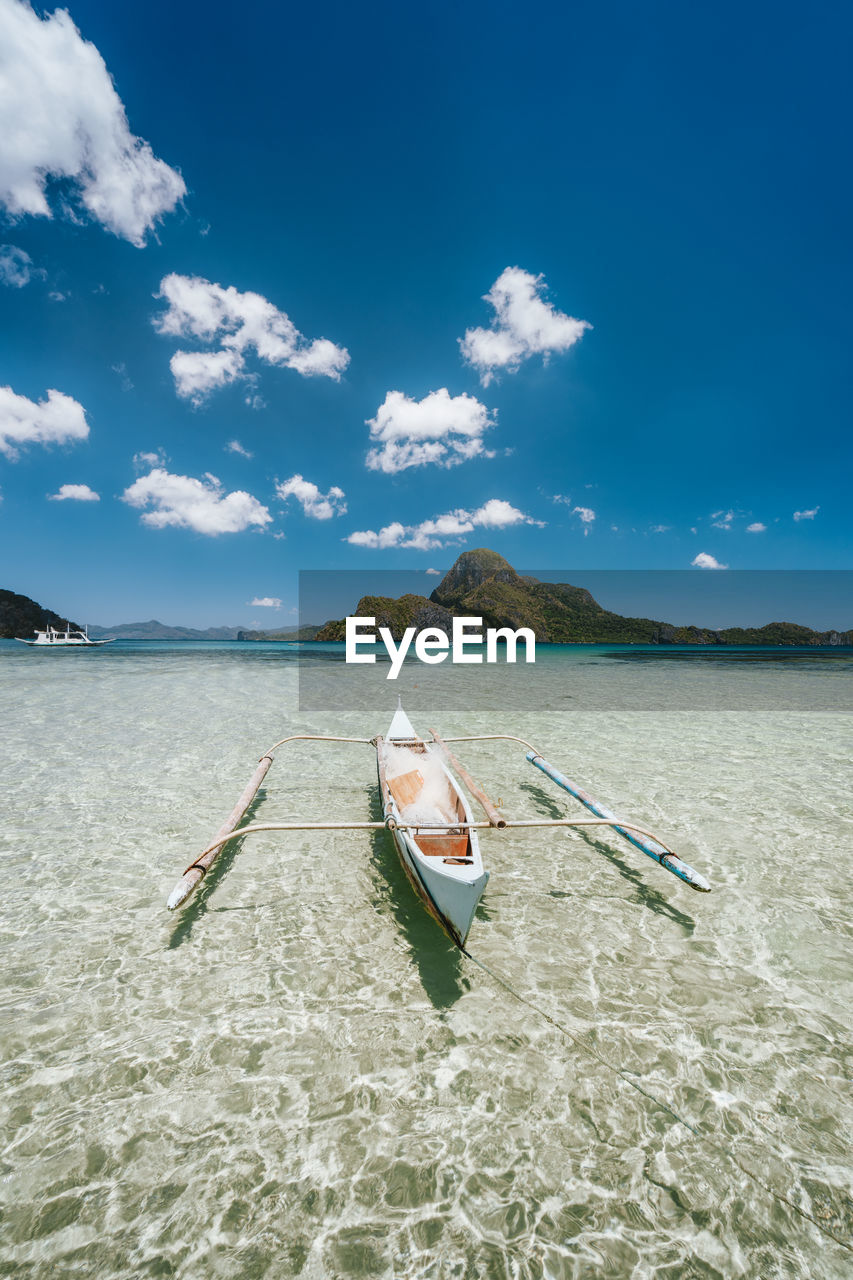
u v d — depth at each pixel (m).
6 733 11.55
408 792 6.66
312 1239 2.25
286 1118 2.80
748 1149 2.66
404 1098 2.92
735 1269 2.16
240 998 3.69
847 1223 2.33
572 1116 2.82
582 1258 2.18
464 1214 2.35
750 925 4.63
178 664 33.41
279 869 5.63
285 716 14.56
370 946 4.30
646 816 7.10
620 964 4.09
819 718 14.93
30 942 4.29
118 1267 2.15
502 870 5.66
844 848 6.13
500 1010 3.59
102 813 7.05
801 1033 3.42
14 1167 2.54
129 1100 2.89
